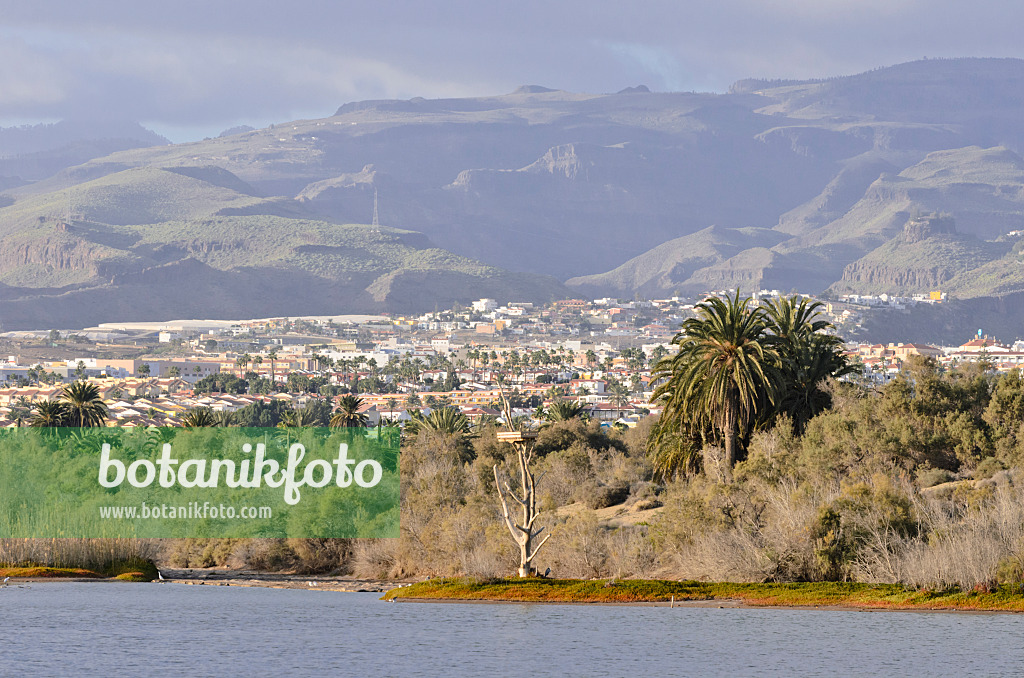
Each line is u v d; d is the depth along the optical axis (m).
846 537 123.12
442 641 106.56
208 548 184.38
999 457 146.75
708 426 176.25
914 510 124.31
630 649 100.94
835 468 147.75
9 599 135.75
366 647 104.94
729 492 139.12
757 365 167.12
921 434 152.50
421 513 166.88
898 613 111.25
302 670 96.75
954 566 115.38
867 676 89.38
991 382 165.62
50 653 104.25
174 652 104.31
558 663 97.38
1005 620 106.88
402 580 158.00
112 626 116.81
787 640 101.69
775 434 164.00
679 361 179.50
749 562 126.50
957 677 88.12
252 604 131.50
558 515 165.12
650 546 137.50
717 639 103.31
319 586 152.12
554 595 125.94
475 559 141.00
